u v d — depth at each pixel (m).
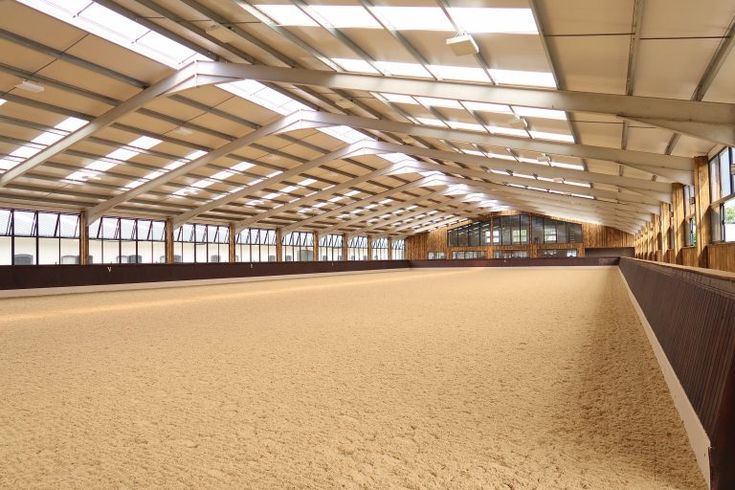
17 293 19.14
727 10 6.80
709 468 2.77
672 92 10.34
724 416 2.66
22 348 7.71
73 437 3.81
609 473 3.07
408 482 2.98
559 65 10.10
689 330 4.26
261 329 9.43
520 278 28.83
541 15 8.07
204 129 21.83
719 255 13.82
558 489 2.86
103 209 28.97
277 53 14.70
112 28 14.21
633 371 5.73
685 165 15.52
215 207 33.66
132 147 22.50
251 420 4.16
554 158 20.78
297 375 5.70
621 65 9.41
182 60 16.39
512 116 15.46
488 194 44.62
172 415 4.30
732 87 9.30
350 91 17.62
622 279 25.86
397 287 22.27
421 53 11.71
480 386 5.14
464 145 22.44
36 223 28.42
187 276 26.75
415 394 4.87
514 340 7.85
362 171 34.12
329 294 18.55
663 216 24.12
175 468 3.22
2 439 3.80
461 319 10.56
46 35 13.84
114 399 4.82
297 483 2.99
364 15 10.34
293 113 21.95
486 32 9.57
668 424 3.93
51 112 18.00
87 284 21.81
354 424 4.03
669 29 7.62
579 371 5.76
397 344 7.63
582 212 45.47
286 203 38.47
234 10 12.44
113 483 3.02
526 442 3.60
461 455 3.38
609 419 4.08
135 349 7.46
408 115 18.56
